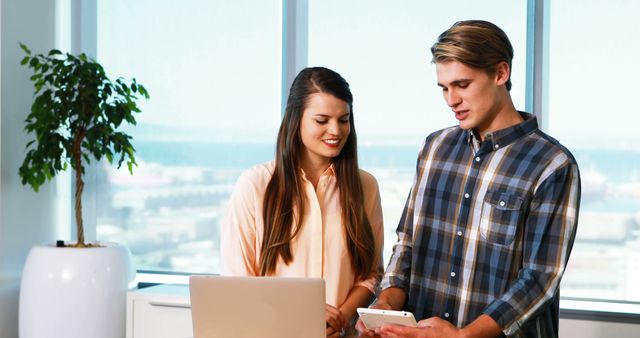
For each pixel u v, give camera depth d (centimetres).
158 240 457
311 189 279
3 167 418
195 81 448
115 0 458
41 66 398
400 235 259
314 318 207
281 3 436
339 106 270
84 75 395
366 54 420
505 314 218
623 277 394
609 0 389
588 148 394
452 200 243
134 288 416
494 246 233
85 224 462
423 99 414
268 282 207
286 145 278
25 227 436
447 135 252
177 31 450
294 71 428
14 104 425
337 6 423
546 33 395
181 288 421
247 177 286
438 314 243
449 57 227
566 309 387
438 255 245
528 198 230
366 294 281
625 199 392
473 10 407
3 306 422
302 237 278
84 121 400
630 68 389
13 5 422
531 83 398
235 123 444
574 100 395
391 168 418
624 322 379
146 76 455
